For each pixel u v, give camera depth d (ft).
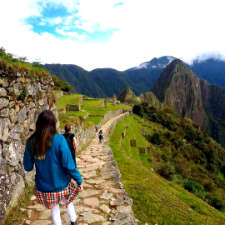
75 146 13.48
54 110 28.37
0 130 12.63
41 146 7.94
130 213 14.28
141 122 215.92
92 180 21.40
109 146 52.24
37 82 20.98
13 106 14.94
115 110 184.44
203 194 54.90
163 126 268.62
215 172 193.57
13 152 14.32
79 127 44.60
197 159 195.42
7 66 14.01
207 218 21.61
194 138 267.39
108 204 15.52
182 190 34.24
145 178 28.55
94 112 131.75
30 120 18.76
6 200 12.17
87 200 16.14
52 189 8.45
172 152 163.63
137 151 102.68
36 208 14.37
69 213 10.42
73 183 9.86
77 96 147.54
